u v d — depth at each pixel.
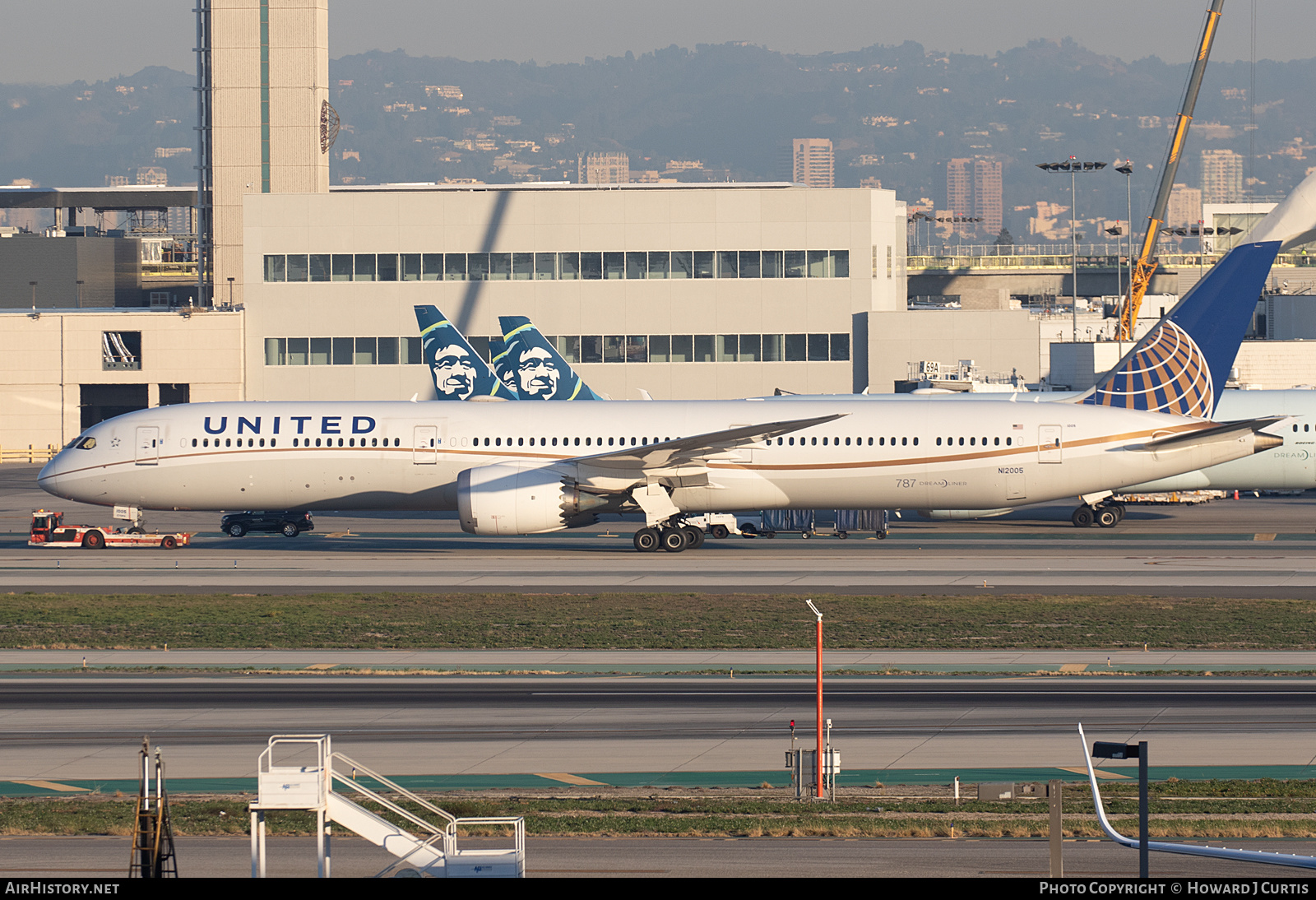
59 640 176.75
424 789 115.94
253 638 178.00
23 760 124.62
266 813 108.25
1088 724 135.00
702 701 145.38
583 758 125.19
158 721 138.00
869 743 129.38
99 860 97.19
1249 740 129.00
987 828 103.75
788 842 101.19
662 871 94.44
